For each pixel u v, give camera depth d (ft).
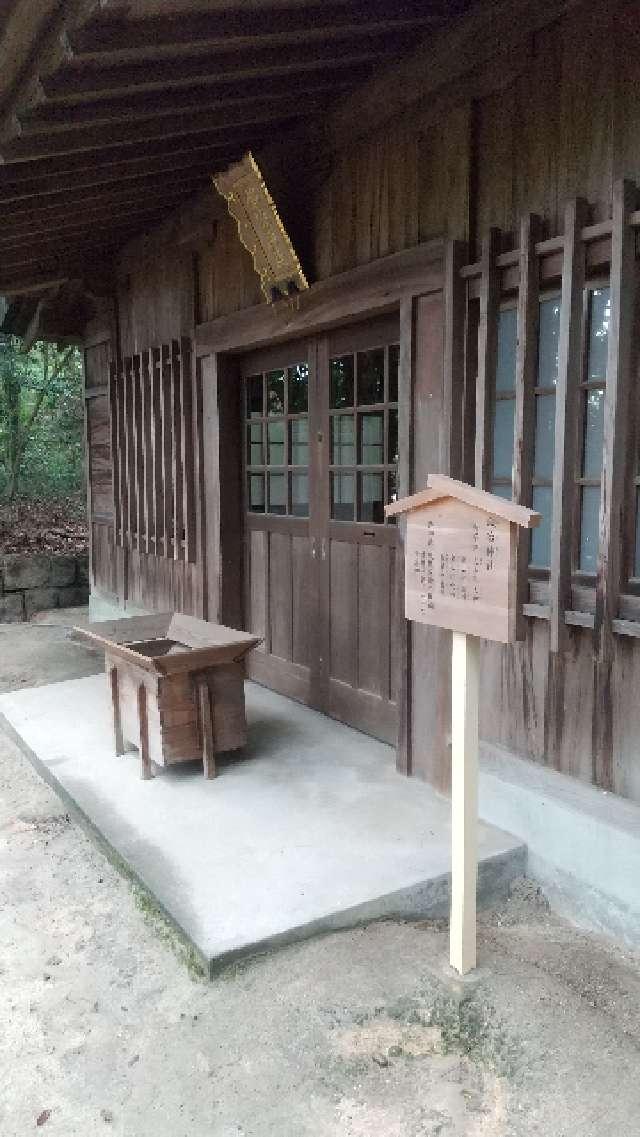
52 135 9.85
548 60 8.28
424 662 10.62
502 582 6.08
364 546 12.55
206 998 7.03
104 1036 6.75
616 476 7.52
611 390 7.43
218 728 11.18
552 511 8.16
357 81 10.82
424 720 10.75
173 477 17.20
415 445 10.47
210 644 12.18
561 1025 6.47
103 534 22.89
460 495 6.35
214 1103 5.99
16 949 8.05
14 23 7.47
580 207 7.73
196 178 13.99
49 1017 7.02
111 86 8.50
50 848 10.23
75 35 7.36
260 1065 6.30
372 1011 6.70
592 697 8.38
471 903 7.05
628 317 7.37
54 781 11.36
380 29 9.28
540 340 8.70
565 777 8.69
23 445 40.47
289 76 10.22
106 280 19.45
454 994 6.84
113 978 7.51
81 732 13.37
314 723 13.46
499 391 9.18
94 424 23.08
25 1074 6.38
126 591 20.94
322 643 13.87
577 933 8.25
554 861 8.75
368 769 11.41
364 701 12.89
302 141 12.03
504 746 9.45
